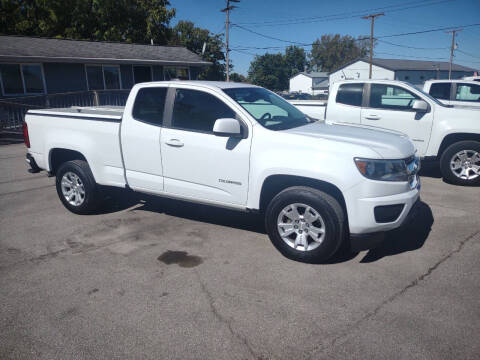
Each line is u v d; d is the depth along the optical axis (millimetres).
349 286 3373
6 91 16688
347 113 7574
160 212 5465
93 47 21094
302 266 3771
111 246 4324
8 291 3395
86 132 5023
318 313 2986
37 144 5523
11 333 2824
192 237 4547
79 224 5023
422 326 2789
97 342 2713
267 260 3916
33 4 30016
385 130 4613
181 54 24406
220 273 3662
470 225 4703
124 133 4719
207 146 4168
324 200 3582
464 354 2500
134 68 21500
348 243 4258
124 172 4863
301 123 4543
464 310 2967
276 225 3900
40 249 4262
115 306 3143
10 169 8547
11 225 5016
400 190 3621
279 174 3799
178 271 3719
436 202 5629
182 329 2836
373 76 60844
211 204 4336
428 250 4047
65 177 5332
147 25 32125
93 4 30312
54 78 18188
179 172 4434
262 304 3131
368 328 2787
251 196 4016
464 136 6516
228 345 2658
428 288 3301
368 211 3482
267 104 4594
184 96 4406
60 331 2838
